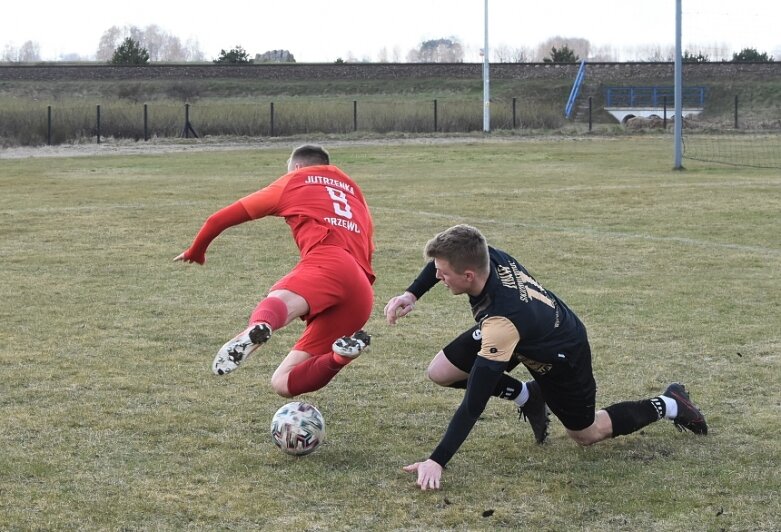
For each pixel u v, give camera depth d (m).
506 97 115.00
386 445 11.38
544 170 49.62
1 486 10.01
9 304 18.88
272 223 29.81
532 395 11.23
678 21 48.97
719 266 22.80
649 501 9.73
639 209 33.34
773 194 37.38
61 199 37.12
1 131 73.06
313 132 80.94
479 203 35.44
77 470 10.48
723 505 9.62
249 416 12.37
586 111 110.06
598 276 21.64
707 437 11.60
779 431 11.74
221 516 9.34
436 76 122.38
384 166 52.91
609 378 13.95
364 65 122.38
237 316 17.94
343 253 11.37
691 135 80.56
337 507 9.57
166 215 32.38
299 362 11.34
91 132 76.56
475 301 10.16
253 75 121.19
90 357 15.11
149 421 12.13
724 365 14.59
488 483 10.20
